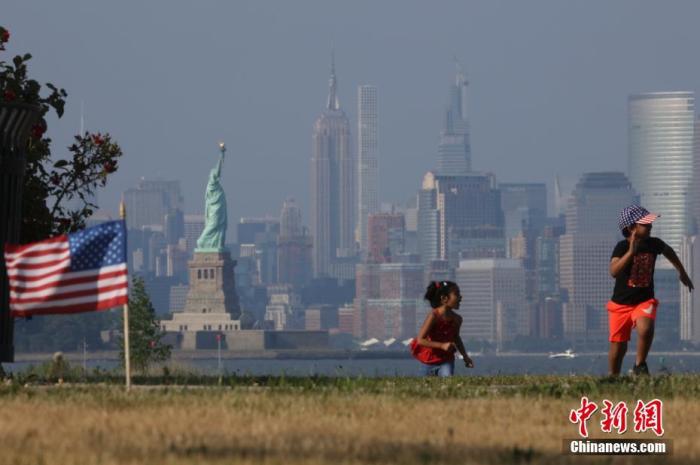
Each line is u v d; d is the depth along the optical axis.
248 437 50.09
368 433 52.03
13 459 43.97
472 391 70.12
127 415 56.06
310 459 44.69
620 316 79.31
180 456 45.00
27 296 68.31
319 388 71.62
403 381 80.62
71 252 68.00
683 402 63.53
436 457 45.94
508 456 46.62
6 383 77.31
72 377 87.62
